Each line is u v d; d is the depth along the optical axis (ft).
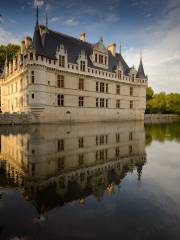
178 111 305.73
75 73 141.90
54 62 129.29
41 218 16.37
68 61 142.61
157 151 45.09
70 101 140.97
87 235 14.17
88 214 17.03
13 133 73.92
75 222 15.75
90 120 155.12
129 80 186.60
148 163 34.68
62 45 134.10
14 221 15.94
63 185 23.81
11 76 165.58
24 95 136.05
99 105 162.20
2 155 38.52
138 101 198.29
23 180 25.40
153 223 15.71
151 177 27.25
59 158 36.91
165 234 14.29
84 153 41.50
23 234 14.26
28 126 106.01
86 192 21.80
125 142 57.21
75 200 19.80
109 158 37.83
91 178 26.50
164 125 149.18
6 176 26.81
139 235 14.14
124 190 22.52
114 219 16.28
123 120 184.34
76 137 65.16
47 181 25.09
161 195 21.15
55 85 131.54
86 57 148.87
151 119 230.89
